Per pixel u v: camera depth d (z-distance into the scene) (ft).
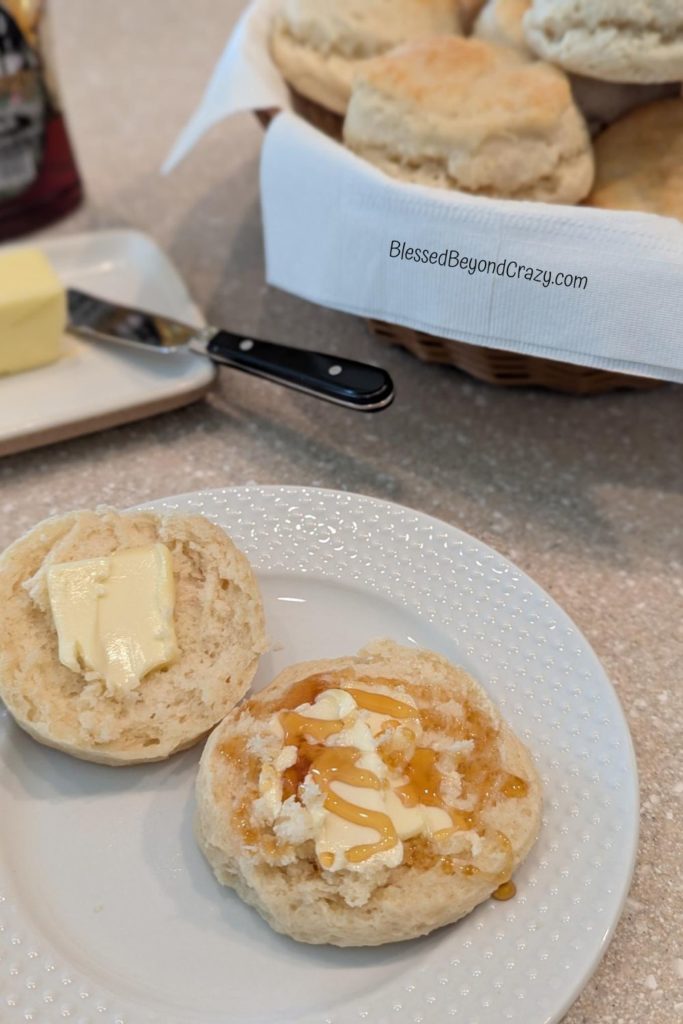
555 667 1.09
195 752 1.06
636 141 1.39
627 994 0.94
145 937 0.95
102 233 1.69
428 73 1.32
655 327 1.18
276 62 1.50
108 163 1.96
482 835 0.95
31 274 1.44
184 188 1.89
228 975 0.93
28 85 1.64
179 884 0.98
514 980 0.90
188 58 2.34
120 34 2.43
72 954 0.94
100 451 1.40
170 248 1.74
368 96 1.35
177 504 1.22
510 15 1.42
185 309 1.55
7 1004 0.89
